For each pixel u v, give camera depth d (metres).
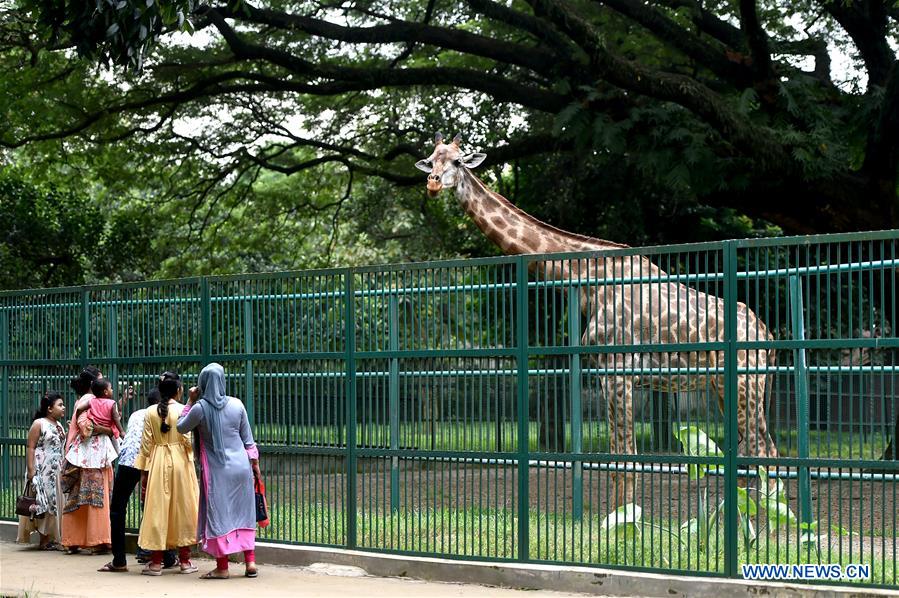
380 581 9.58
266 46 22.38
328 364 10.61
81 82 22.58
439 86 23.72
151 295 11.92
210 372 9.76
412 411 10.06
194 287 11.59
